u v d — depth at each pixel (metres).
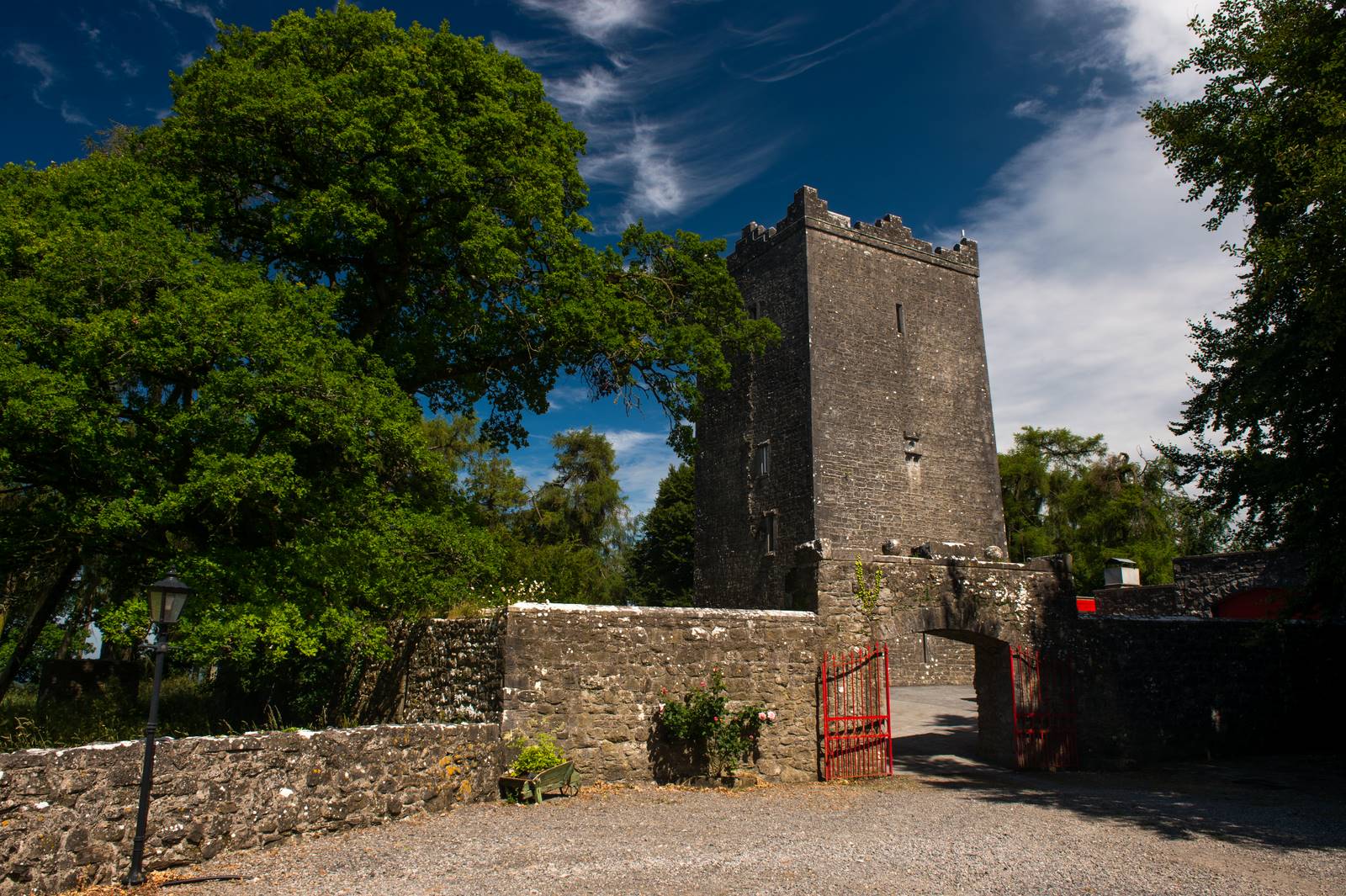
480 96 17.06
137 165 14.18
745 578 29.19
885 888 7.10
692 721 11.36
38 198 12.88
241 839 7.84
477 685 11.46
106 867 6.90
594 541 43.41
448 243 17.77
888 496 28.00
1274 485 13.70
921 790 11.92
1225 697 15.91
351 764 8.85
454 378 20.45
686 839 8.63
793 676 12.47
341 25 16.88
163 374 13.02
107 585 20.64
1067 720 14.01
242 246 17.42
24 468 12.44
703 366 21.17
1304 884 7.49
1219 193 14.47
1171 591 23.78
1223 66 13.98
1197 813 10.66
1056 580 14.58
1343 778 13.56
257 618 11.84
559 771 10.34
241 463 11.37
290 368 12.09
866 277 29.50
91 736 13.38
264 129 15.52
